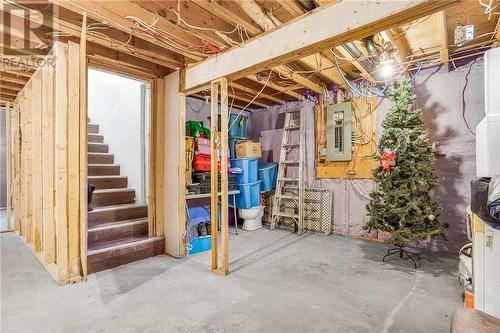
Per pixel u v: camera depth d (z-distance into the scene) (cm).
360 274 277
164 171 353
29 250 352
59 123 255
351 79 424
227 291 239
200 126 405
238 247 372
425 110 361
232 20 229
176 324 189
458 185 339
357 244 387
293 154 502
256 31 247
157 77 351
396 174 310
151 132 354
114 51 303
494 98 156
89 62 291
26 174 375
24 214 398
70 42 263
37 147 334
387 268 294
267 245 382
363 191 417
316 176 470
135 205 399
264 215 521
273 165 510
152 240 336
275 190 498
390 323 189
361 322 191
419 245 361
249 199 461
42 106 303
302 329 183
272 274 277
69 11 242
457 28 258
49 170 290
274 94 470
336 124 434
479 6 241
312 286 248
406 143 308
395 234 299
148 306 213
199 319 195
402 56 315
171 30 259
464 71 336
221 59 274
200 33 248
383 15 167
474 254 171
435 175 351
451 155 343
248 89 426
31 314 202
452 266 298
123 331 181
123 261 307
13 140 461
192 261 318
